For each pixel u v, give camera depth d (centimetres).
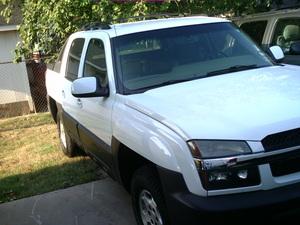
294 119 363
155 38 524
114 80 492
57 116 783
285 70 486
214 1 950
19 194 641
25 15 1095
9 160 816
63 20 991
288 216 358
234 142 353
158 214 412
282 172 357
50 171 719
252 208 348
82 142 614
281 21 777
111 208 561
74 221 540
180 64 501
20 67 1436
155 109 414
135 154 447
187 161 362
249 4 962
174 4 945
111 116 482
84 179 662
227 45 531
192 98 421
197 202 355
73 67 646
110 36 528
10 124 1148
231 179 352
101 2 912
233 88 433
